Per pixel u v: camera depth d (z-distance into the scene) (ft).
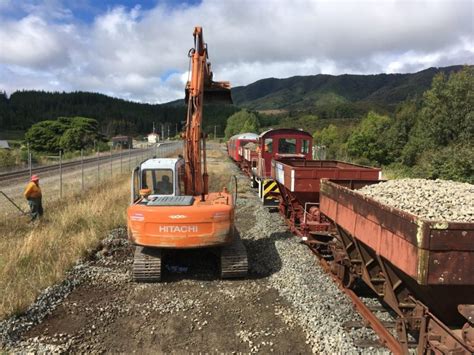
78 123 268.82
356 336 16.16
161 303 20.45
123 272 24.86
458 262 11.57
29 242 26.71
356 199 17.42
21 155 112.88
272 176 41.63
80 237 29.58
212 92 33.99
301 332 17.30
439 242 11.48
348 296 20.21
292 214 33.83
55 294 20.99
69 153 162.81
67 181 69.87
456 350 11.39
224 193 28.40
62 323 18.24
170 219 22.35
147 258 22.97
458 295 12.42
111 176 75.10
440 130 112.88
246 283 23.26
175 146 181.98
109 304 20.29
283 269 24.64
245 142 106.32
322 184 23.00
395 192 18.20
